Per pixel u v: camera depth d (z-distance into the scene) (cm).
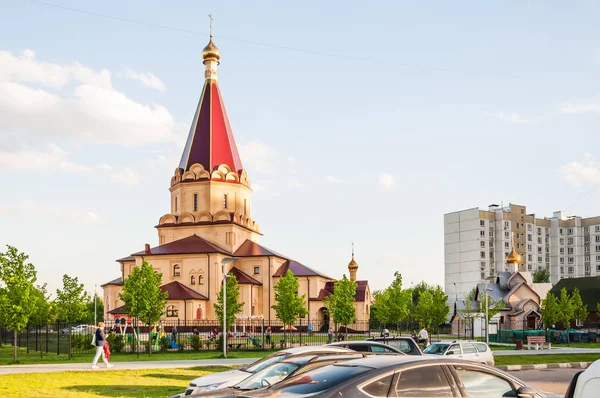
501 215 11825
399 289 6006
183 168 7488
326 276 7906
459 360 833
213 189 7362
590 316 7956
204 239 7319
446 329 8900
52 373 2306
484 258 11644
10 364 2922
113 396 1800
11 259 3064
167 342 4044
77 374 2303
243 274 7144
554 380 2519
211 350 4081
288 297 5206
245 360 3209
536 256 12450
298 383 762
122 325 6341
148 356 3566
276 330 7169
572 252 12744
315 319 7356
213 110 7600
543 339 4819
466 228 11862
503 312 7531
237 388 1209
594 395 671
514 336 5991
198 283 6969
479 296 7644
